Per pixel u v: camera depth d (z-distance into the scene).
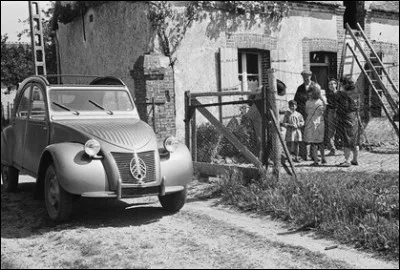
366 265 4.69
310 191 6.77
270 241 5.46
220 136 9.71
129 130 6.53
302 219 6.05
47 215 6.86
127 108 7.60
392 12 16.08
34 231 6.07
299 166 9.80
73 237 5.72
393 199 6.45
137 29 11.67
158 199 7.77
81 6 14.10
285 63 13.45
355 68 14.88
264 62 13.27
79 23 14.92
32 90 7.70
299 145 10.88
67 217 6.25
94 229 6.08
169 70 11.48
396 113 11.68
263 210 6.72
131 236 5.74
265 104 7.75
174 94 11.60
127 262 4.80
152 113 11.31
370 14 15.61
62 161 5.96
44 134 7.00
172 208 6.93
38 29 15.45
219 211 6.95
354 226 5.58
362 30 14.04
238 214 6.75
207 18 12.04
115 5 12.50
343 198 6.43
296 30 13.67
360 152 11.81
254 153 8.86
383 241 5.13
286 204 6.57
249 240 5.53
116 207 7.33
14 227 6.30
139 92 11.55
